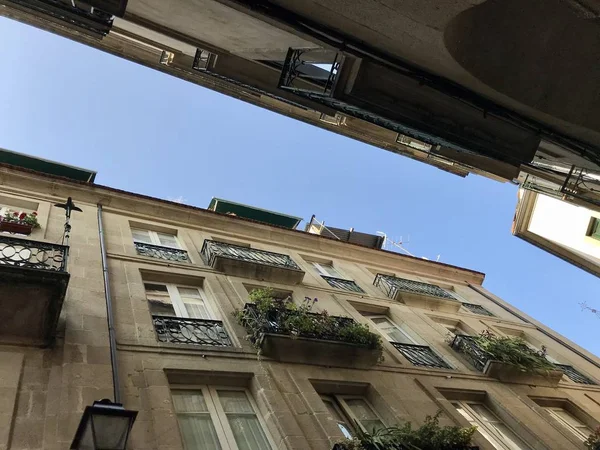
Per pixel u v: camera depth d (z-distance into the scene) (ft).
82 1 20.16
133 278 35.42
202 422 26.13
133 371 26.37
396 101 25.30
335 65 24.82
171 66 39.01
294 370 31.73
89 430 16.61
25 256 31.07
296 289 44.52
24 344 24.54
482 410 38.81
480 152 28.50
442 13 18.92
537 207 72.33
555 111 26.50
